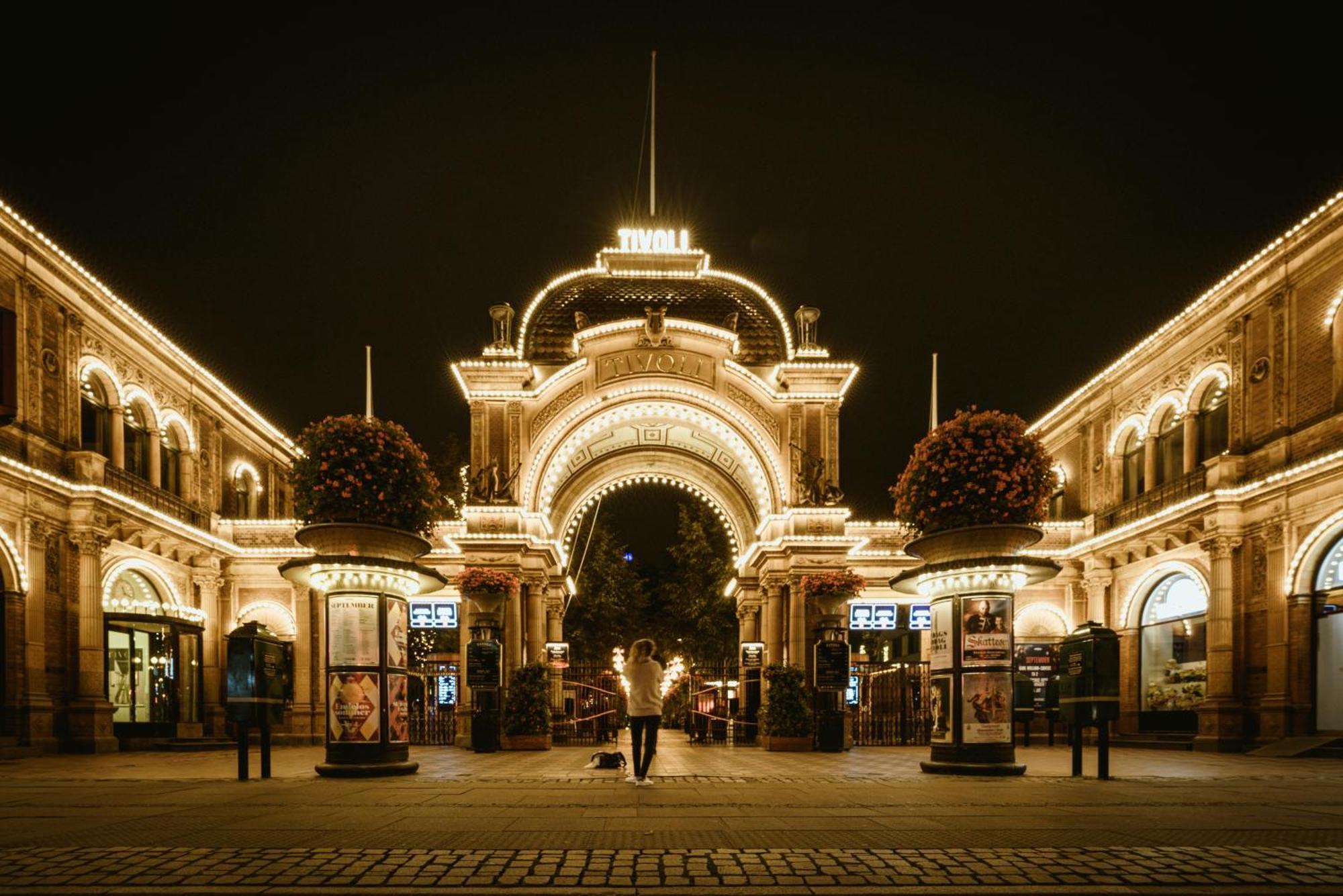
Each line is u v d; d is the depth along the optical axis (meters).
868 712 24.23
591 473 30.52
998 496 11.91
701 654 48.38
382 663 11.63
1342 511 18.75
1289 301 20.84
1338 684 18.89
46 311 21.59
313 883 4.82
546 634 30.16
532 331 27.69
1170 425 25.61
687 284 28.70
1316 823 6.80
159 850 5.57
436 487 12.75
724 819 6.93
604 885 4.80
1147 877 4.99
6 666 19.56
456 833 6.25
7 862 5.27
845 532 27.39
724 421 26.11
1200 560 22.94
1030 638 28.62
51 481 20.88
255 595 28.58
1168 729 24.28
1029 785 9.90
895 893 4.68
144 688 24.64
